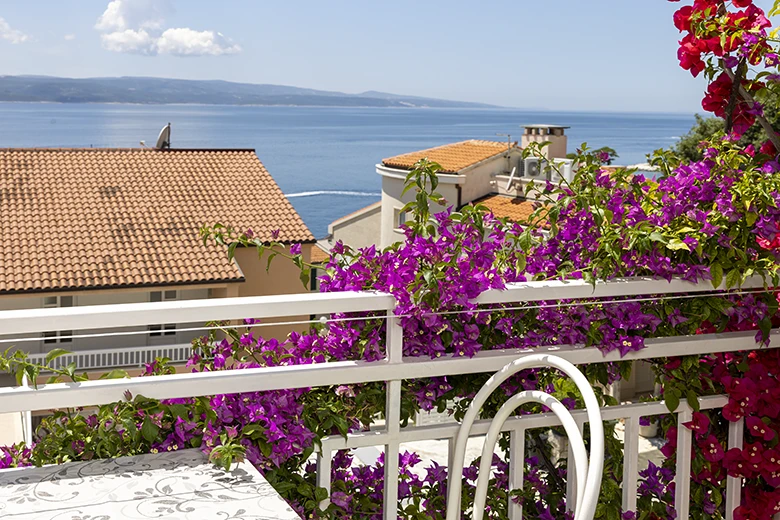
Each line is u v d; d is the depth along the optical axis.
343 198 108.94
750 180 2.33
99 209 18.73
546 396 1.85
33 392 1.75
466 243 2.12
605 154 2.46
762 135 13.55
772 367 2.53
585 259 2.39
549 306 2.26
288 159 148.25
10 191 18.88
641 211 2.35
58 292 16.42
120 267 17.06
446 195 20.55
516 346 2.29
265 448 1.98
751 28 2.53
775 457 2.45
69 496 1.68
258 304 1.87
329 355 2.16
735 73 2.60
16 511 1.60
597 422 1.63
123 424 1.83
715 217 2.35
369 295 2.00
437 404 2.21
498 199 19.95
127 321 1.75
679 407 2.44
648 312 2.38
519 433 2.23
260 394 2.02
